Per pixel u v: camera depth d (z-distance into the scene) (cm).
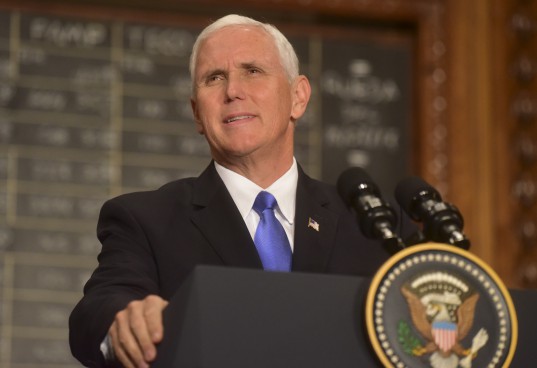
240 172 841
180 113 1739
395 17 1816
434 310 614
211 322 596
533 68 1823
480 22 1831
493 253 1766
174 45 1756
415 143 1800
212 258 791
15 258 1652
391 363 604
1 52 1705
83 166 1695
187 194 831
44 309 1648
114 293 738
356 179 730
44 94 1703
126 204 825
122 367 683
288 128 856
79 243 1673
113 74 1730
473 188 1781
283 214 829
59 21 1730
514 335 620
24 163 1678
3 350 1627
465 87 1811
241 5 1770
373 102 1805
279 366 599
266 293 606
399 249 691
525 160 1795
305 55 1800
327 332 610
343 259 809
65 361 1639
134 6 1753
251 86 836
